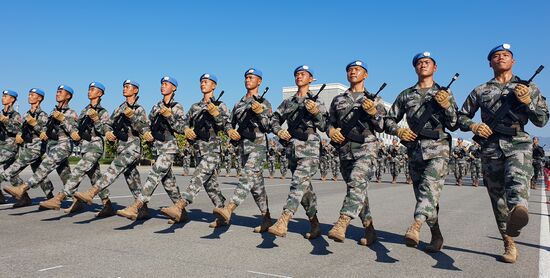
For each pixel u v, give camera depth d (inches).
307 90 222.2
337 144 208.2
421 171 193.8
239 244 206.7
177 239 215.3
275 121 223.1
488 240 230.7
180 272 156.5
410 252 199.0
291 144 213.8
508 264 179.5
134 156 264.8
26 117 304.3
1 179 318.3
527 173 172.4
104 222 262.2
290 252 192.9
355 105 204.8
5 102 327.3
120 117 263.7
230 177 852.6
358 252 196.5
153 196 423.2
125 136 264.2
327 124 215.3
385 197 472.1
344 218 186.2
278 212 331.0
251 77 237.9
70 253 181.9
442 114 189.3
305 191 202.5
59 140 291.7
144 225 254.8
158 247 196.2
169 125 253.0
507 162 177.5
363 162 197.2
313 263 174.2
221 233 234.1
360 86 212.1
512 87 180.9
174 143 256.4
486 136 179.6
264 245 205.9
